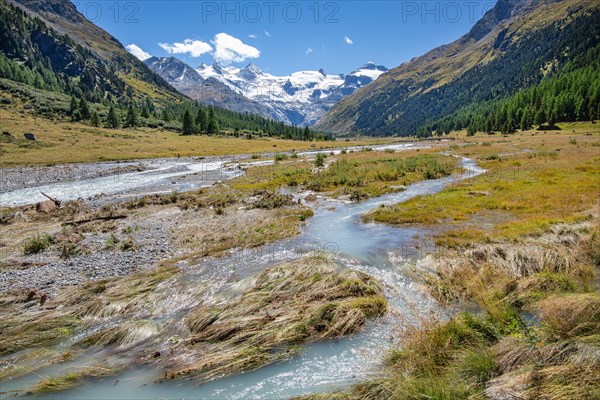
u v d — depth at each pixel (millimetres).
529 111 137750
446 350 8648
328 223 23438
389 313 11398
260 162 65750
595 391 6160
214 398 8094
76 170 53156
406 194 32031
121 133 112625
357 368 8844
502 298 11516
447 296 12242
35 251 18500
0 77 142375
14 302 12969
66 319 11578
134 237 20875
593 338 7625
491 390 6883
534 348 7773
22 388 8586
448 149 78750
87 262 16984
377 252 17375
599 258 13898
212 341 10164
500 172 39469
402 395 7117
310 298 12242
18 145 75188
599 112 114812
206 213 26656
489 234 18453
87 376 8938
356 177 39750
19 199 33500
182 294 13117
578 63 192500
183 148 96750
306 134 171500
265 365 9148
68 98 151250
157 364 9359
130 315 12000
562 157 48000
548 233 17438
